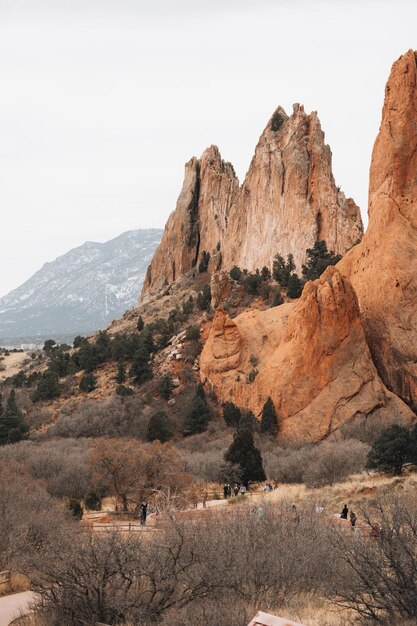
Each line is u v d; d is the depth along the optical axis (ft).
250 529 95.71
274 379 327.06
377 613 71.87
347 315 325.21
